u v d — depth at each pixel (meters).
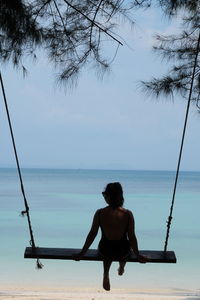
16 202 49.47
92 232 6.64
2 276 16.50
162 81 8.65
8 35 7.11
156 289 14.27
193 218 38.03
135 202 52.88
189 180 155.75
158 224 33.94
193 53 8.66
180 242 26.41
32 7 7.18
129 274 17.45
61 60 7.64
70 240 26.14
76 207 45.00
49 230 30.05
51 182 115.94
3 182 112.38
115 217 6.57
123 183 118.31
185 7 7.90
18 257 20.70
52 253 6.82
